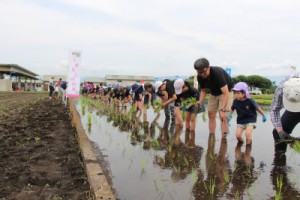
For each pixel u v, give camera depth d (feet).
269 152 17.98
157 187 12.06
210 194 11.23
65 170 14.49
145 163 15.64
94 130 26.91
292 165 15.12
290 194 11.21
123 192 11.59
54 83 95.09
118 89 48.80
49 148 19.13
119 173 13.98
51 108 51.16
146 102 39.32
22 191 11.80
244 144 20.43
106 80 233.35
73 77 37.37
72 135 24.00
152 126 29.53
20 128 27.35
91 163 14.47
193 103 25.99
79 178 13.10
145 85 35.88
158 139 22.45
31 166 15.06
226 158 16.49
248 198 10.84
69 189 12.00
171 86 29.14
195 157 16.79
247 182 12.53
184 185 12.24
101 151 18.49
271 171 14.07
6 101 72.18
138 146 19.92
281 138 16.89
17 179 13.14
